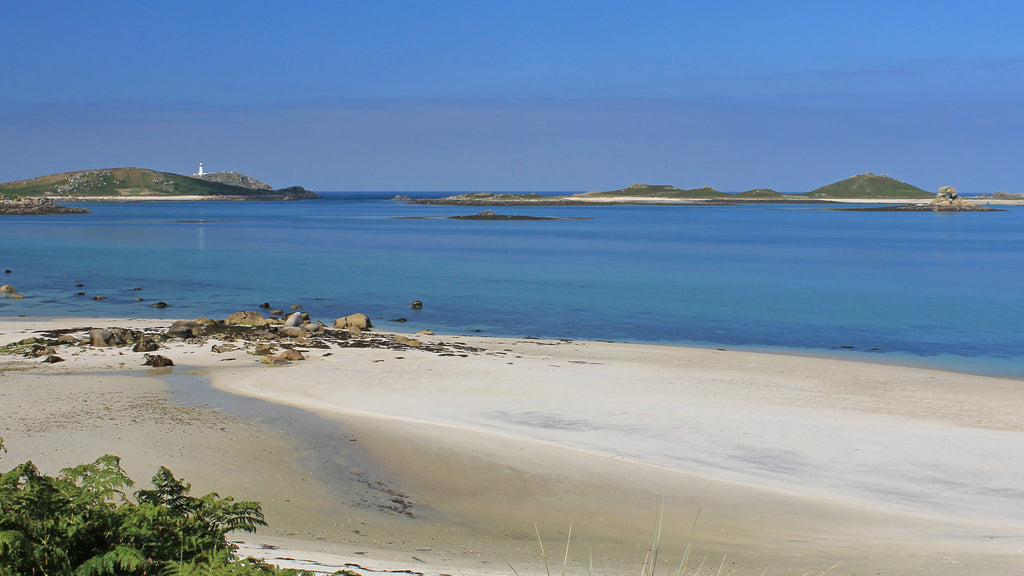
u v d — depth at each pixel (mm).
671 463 14758
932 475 14148
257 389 20156
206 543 5816
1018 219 193250
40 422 16078
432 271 59281
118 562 5262
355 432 16250
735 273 59781
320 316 37281
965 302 44031
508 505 12492
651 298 44875
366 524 11500
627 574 9227
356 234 109812
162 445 14867
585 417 17891
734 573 9242
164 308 38844
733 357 27109
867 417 18062
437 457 14781
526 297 44875
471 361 24250
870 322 36781
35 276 52656
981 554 10016
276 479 13375
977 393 21203
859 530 11422
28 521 5297
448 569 9133
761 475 14125
